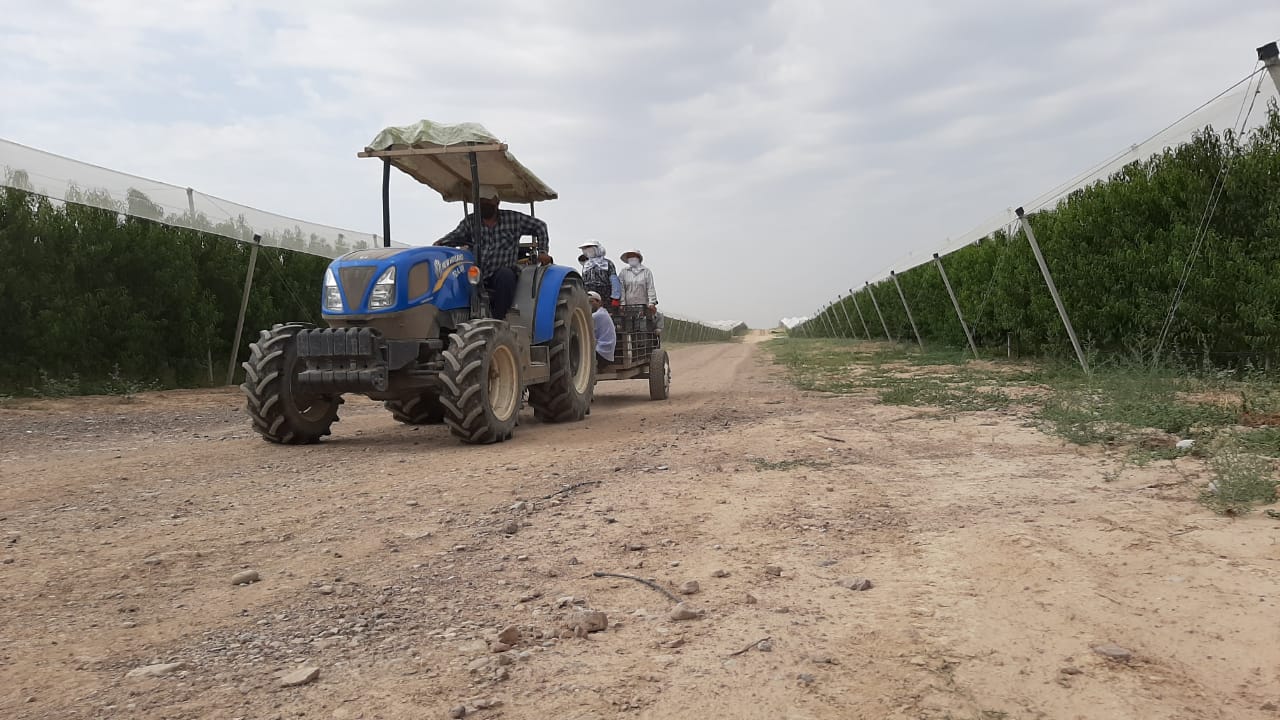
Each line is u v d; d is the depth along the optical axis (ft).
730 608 8.73
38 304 36.58
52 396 35.29
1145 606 8.27
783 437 21.53
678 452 19.69
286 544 11.94
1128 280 34.65
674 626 8.24
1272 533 10.37
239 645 7.99
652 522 12.71
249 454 21.35
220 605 9.23
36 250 36.27
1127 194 35.04
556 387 27.66
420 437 24.88
